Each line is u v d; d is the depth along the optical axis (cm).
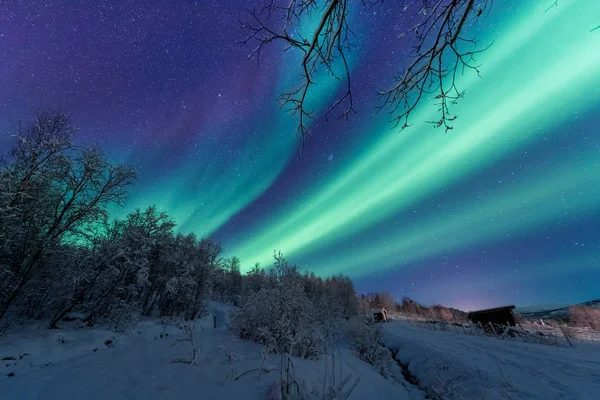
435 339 1313
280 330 651
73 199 1204
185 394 375
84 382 429
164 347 650
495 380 636
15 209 976
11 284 1069
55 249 1152
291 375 416
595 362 782
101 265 1367
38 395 391
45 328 1166
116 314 1434
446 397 611
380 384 624
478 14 225
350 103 268
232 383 413
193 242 2673
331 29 237
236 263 5053
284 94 274
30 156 1041
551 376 647
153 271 2131
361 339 1040
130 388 397
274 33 232
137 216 1595
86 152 1205
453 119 249
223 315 2961
